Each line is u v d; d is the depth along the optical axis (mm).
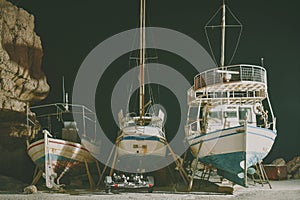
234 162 16562
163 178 20625
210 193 16469
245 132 15766
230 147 16312
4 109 20797
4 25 21969
